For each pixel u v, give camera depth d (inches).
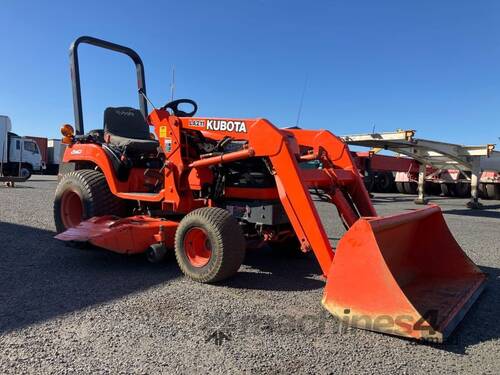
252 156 162.4
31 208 385.1
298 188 150.2
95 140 241.0
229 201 188.2
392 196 775.7
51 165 1483.8
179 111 205.6
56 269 182.1
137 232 179.3
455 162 559.8
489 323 133.0
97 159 221.6
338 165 191.2
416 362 105.8
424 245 169.9
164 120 193.0
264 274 182.5
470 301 141.4
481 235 309.3
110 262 195.8
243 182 182.4
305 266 198.1
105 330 119.0
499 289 168.1
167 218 204.8
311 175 165.8
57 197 236.1
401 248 155.9
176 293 152.9
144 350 107.6
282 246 212.7
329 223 357.7
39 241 238.2
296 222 151.2
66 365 99.0
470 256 231.6
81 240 174.6
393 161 636.1
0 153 954.1
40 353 104.5
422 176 582.9
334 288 127.0
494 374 101.0
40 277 169.2
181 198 187.6
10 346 107.8
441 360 107.3
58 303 139.5
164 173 193.0
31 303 138.9
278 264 201.0
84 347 108.3
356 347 112.8
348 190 188.1
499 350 114.1
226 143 175.3
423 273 166.7
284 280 173.9
